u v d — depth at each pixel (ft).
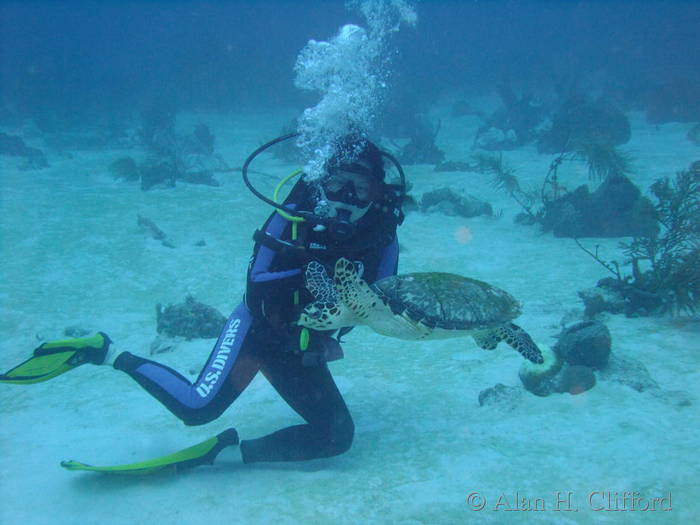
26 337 20.86
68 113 92.58
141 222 34.50
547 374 14.02
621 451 10.78
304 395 10.95
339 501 9.81
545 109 84.02
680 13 301.43
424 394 14.88
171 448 12.62
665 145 55.47
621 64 157.07
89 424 14.15
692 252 19.88
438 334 10.78
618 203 31.83
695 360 15.31
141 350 19.88
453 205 39.19
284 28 327.47
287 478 10.94
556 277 25.35
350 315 9.82
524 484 9.93
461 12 403.95
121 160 50.88
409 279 10.94
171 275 27.78
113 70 180.55
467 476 10.41
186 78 119.65
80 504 10.07
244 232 35.09
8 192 44.60
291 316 10.62
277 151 62.34
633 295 19.93
